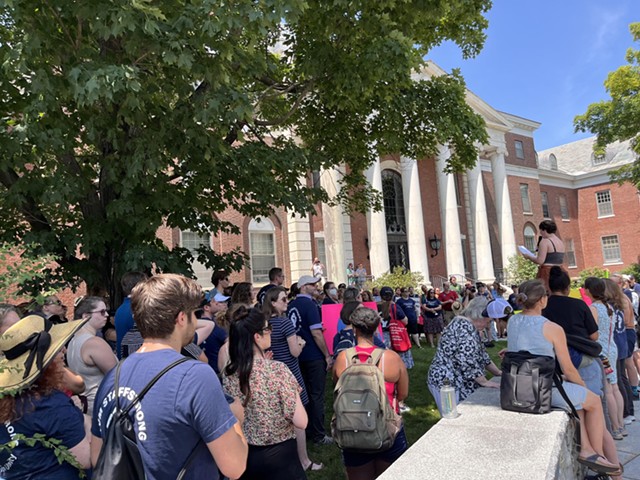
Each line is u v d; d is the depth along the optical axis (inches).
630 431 215.3
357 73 291.0
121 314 169.2
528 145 1398.9
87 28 223.6
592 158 1590.8
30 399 85.8
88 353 140.9
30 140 209.2
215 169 265.4
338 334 241.4
